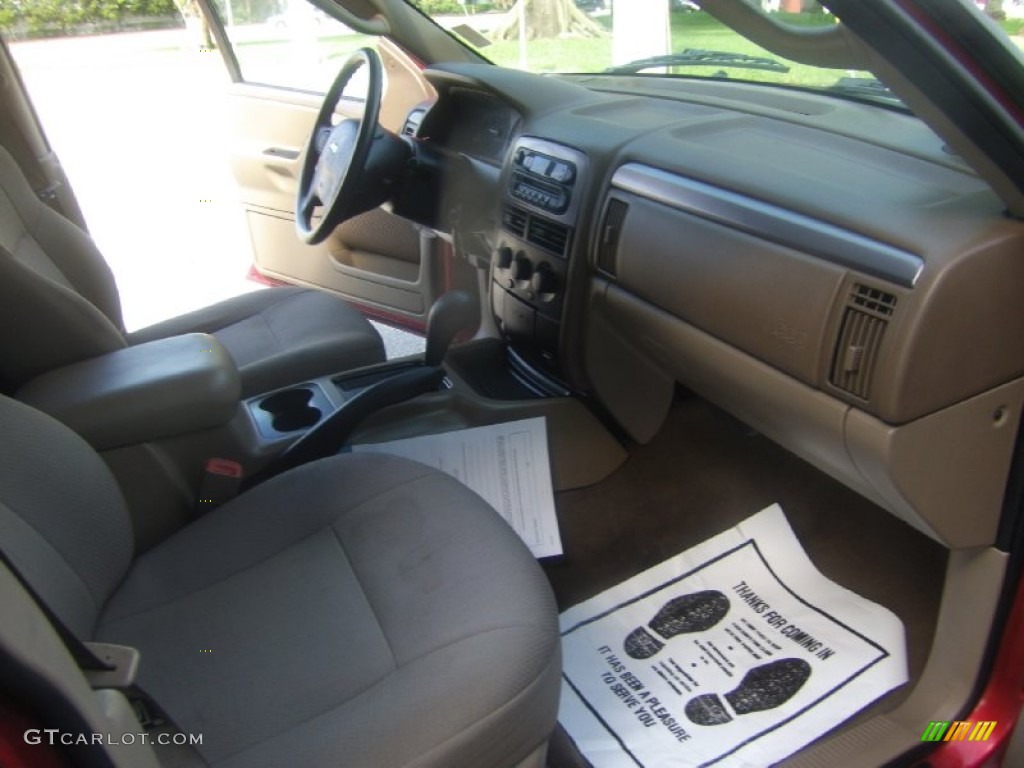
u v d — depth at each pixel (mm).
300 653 880
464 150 1560
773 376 1008
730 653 1162
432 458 1418
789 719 1068
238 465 1187
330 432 1289
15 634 477
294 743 785
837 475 1105
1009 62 695
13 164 1375
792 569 1286
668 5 1488
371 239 2105
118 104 3359
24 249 1325
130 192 2869
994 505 922
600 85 1632
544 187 1347
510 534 995
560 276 1360
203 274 2518
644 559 1377
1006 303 813
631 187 1183
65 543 900
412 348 2176
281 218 2270
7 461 865
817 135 1181
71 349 1183
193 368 1148
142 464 1143
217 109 2332
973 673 1005
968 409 857
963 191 910
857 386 875
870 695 1089
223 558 1014
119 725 578
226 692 848
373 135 1434
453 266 1932
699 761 1028
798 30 892
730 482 1503
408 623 889
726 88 1501
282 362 1492
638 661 1164
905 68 711
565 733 1078
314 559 993
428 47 1737
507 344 1635
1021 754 1014
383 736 773
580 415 1509
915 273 801
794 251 933
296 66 2266
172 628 931
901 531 1380
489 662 821
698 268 1073
